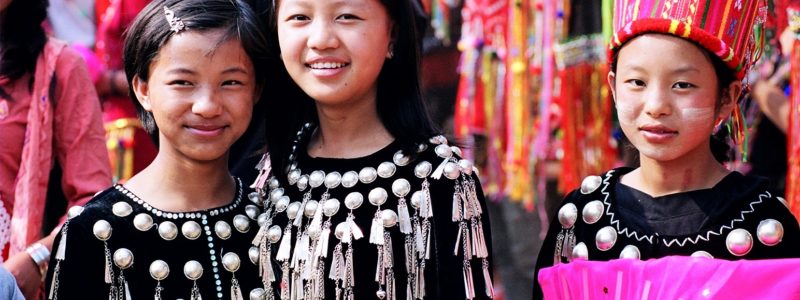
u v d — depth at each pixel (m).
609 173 2.57
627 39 2.42
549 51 4.27
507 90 4.39
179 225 2.67
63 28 4.72
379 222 2.56
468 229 2.57
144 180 2.72
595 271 2.34
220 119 2.63
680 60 2.36
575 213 2.55
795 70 3.21
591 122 4.24
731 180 2.44
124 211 2.65
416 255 2.56
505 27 4.37
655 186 2.47
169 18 2.61
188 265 2.65
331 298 2.60
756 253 2.38
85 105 3.27
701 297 2.24
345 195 2.61
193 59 2.59
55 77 3.23
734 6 2.38
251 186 2.83
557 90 4.27
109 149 4.18
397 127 2.62
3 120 3.19
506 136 4.45
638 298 2.29
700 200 2.43
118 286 2.62
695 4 2.36
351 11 2.53
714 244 2.39
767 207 2.40
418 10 3.48
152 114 2.73
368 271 2.58
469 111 4.46
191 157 2.64
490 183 4.51
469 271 2.55
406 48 2.64
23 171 3.17
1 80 3.19
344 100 2.58
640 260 2.35
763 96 3.82
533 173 4.43
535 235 4.68
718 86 2.41
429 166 2.58
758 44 2.55
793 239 2.41
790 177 3.17
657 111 2.37
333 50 2.53
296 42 2.55
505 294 4.72
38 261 3.05
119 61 4.20
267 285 2.67
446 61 4.73
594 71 4.21
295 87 2.75
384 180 2.59
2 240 3.20
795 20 3.24
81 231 2.63
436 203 2.57
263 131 2.93
